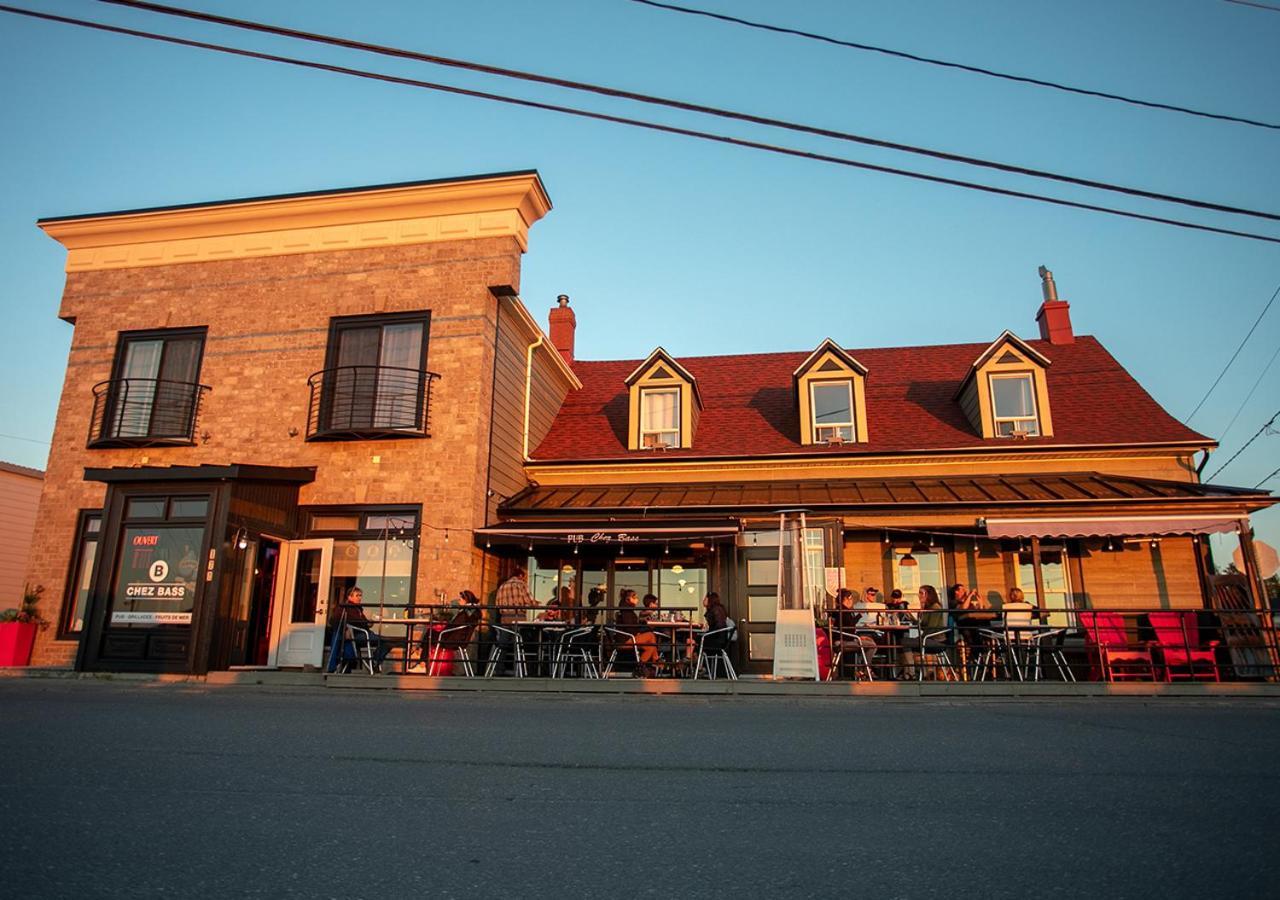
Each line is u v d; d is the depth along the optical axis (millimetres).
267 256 18438
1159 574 17656
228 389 17922
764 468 19562
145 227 18812
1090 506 16531
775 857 4168
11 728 7867
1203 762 6590
